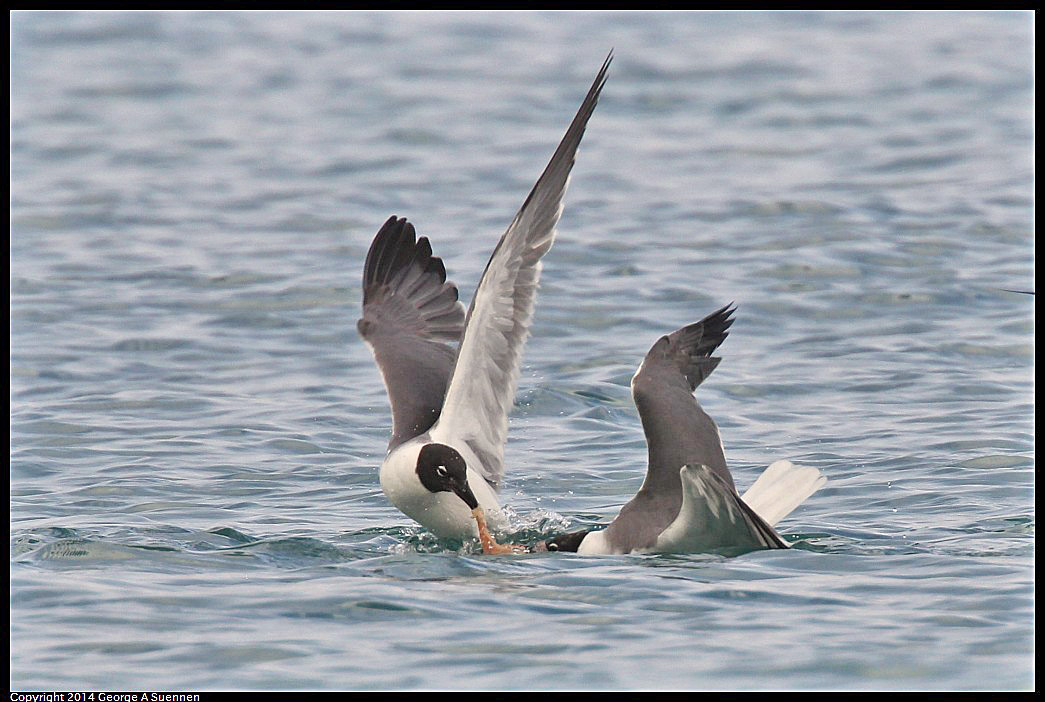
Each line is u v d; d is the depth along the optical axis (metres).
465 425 11.68
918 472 12.87
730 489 9.70
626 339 17.59
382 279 13.26
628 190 25.25
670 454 10.80
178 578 10.12
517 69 36.00
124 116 32.16
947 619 8.95
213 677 8.25
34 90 34.56
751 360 16.69
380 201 25.05
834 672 8.16
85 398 15.65
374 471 13.53
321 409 15.38
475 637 8.82
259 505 12.52
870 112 30.69
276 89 34.66
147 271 20.92
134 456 13.83
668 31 40.00
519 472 13.37
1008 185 24.50
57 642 8.80
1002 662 8.24
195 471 13.42
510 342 11.50
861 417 14.62
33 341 17.72
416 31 40.91
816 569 10.05
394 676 8.23
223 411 15.30
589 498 12.66
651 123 30.58
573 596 9.56
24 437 14.37
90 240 22.72
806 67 35.22
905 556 10.36
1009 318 17.92
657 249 21.47
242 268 21.03
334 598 9.58
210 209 24.64
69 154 28.75
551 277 20.11
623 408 15.30
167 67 37.03
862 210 23.30
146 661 8.50
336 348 17.62
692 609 9.24
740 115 30.92
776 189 24.83
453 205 24.61
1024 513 11.58
